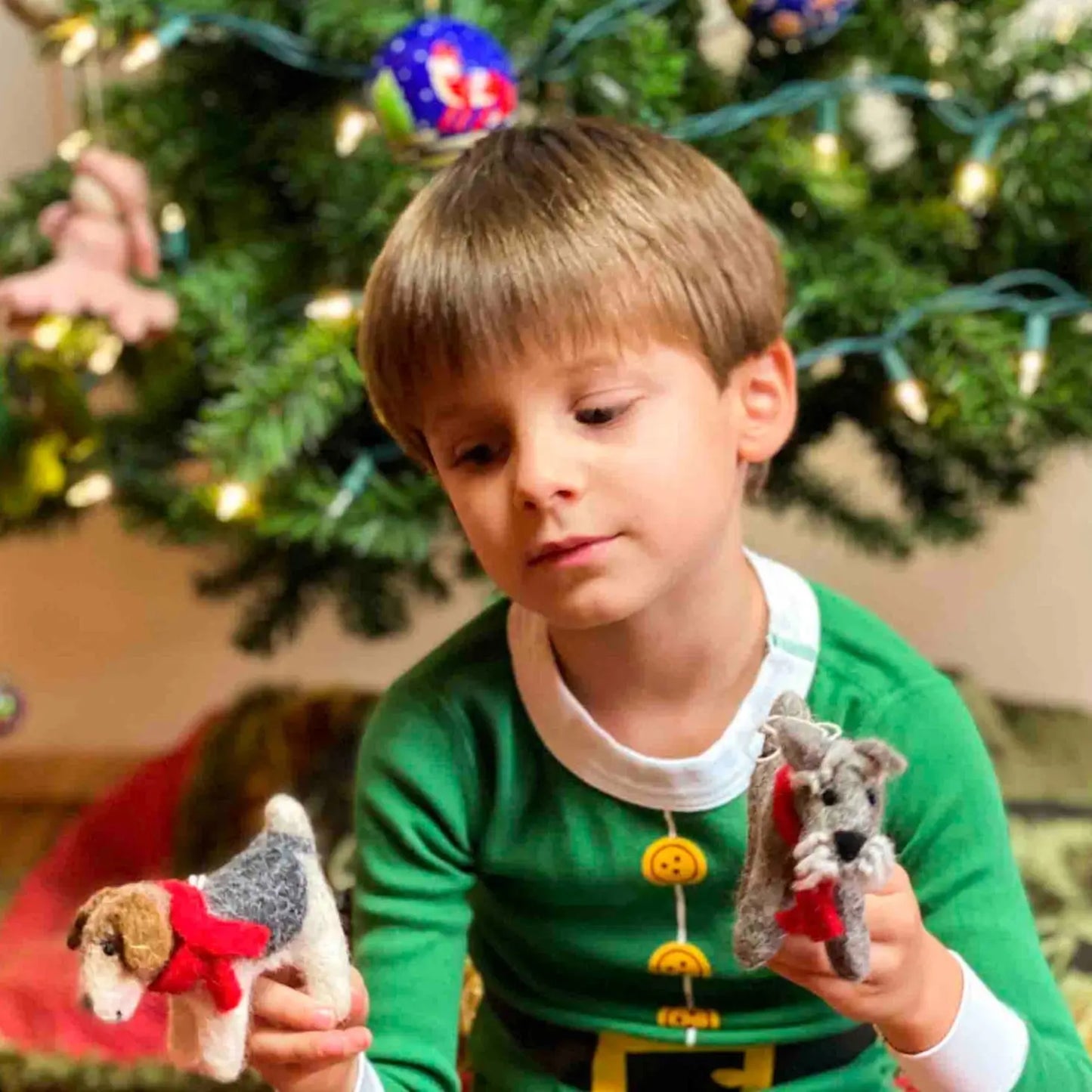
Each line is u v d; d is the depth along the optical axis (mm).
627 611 568
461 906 697
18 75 1354
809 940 496
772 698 645
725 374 610
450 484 603
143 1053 996
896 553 1247
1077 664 1483
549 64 911
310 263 1023
